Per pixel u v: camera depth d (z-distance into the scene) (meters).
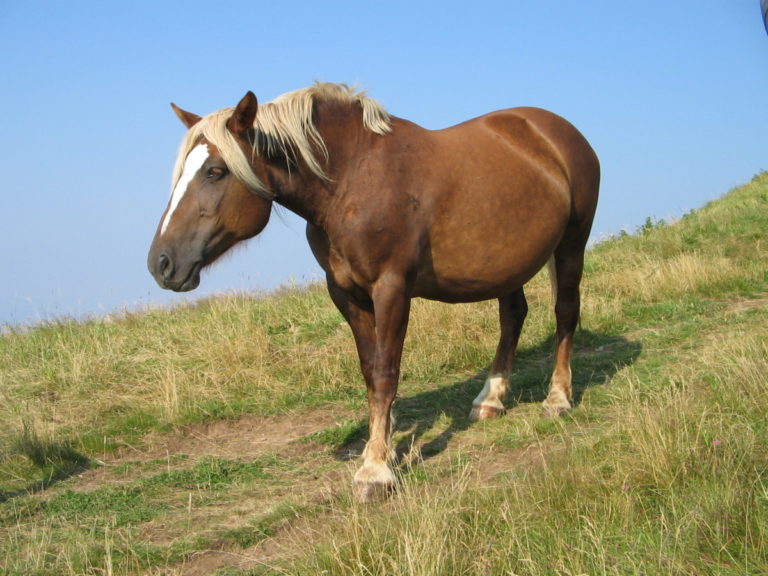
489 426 4.55
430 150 3.98
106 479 4.36
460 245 4.02
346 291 3.95
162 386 5.73
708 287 7.75
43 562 3.10
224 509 3.73
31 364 6.47
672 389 4.35
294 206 3.80
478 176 4.09
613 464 3.17
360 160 3.75
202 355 6.37
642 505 2.80
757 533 2.44
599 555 2.42
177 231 3.46
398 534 2.71
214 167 3.47
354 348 6.33
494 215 4.11
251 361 6.26
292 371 6.08
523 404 5.03
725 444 3.06
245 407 5.46
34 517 3.74
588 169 4.95
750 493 2.62
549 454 3.47
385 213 3.68
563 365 4.81
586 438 3.75
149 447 4.89
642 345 6.00
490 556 2.54
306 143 3.60
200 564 3.11
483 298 4.39
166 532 3.46
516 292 4.92
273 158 3.65
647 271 8.52
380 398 3.71
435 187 3.89
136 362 6.44
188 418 5.23
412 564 2.41
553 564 2.45
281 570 2.70
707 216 11.91
